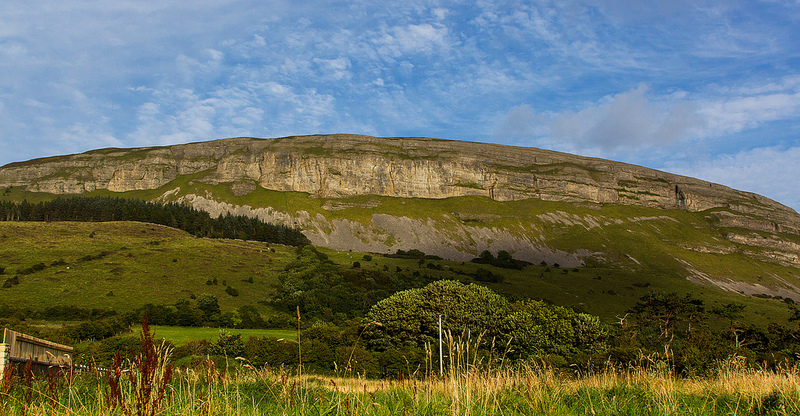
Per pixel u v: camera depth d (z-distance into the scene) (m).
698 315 83.06
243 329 75.94
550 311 57.41
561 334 54.28
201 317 78.06
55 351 13.67
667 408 7.95
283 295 100.56
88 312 77.19
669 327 80.88
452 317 55.59
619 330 68.69
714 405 8.55
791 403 8.34
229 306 91.62
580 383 11.23
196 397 7.43
